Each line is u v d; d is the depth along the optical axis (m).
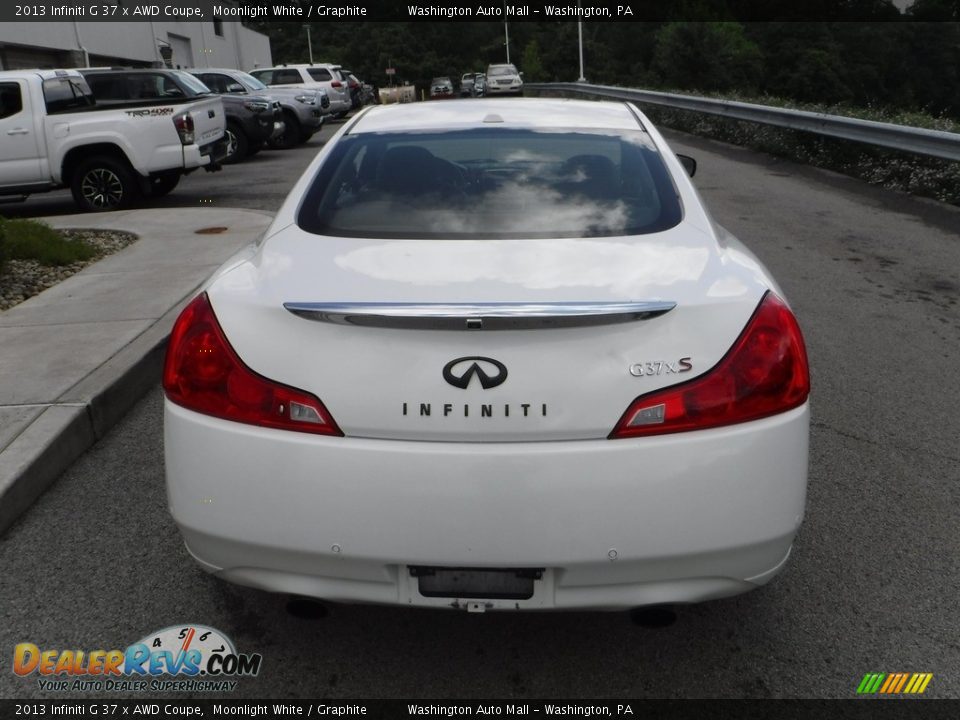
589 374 2.18
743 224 9.56
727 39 86.00
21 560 3.21
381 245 2.62
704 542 2.21
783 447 2.27
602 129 3.40
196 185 14.45
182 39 40.97
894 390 4.82
